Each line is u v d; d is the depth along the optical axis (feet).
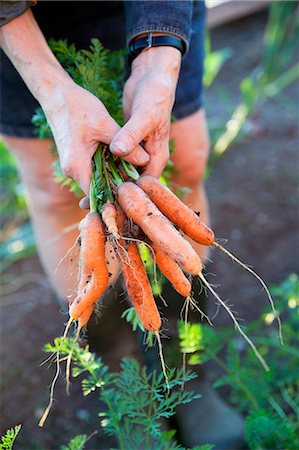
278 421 3.37
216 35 9.82
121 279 3.80
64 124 2.72
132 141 2.63
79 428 4.28
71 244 3.85
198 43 3.59
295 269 5.33
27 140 3.61
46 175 3.70
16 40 2.85
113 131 2.68
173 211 2.71
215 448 3.93
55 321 5.08
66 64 3.29
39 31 2.94
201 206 4.04
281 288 3.91
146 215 2.59
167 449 2.98
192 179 3.87
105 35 3.51
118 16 3.49
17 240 6.11
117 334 3.94
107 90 3.14
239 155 6.97
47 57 2.85
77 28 3.44
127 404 3.17
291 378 3.88
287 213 5.98
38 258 5.97
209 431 3.98
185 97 3.60
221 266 5.44
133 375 3.03
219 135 7.03
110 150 2.66
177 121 3.62
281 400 4.25
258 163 6.79
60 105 2.74
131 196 2.62
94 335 3.88
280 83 8.11
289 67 8.75
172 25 2.89
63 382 4.54
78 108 2.71
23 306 5.31
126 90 2.91
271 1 9.45
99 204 2.66
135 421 2.98
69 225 3.85
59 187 3.70
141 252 2.99
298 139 7.20
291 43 7.99
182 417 3.99
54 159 3.62
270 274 5.31
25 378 4.61
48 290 5.48
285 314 4.87
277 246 5.60
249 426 3.26
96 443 4.18
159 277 3.39
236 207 6.10
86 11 3.41
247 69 8.86
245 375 3.83
